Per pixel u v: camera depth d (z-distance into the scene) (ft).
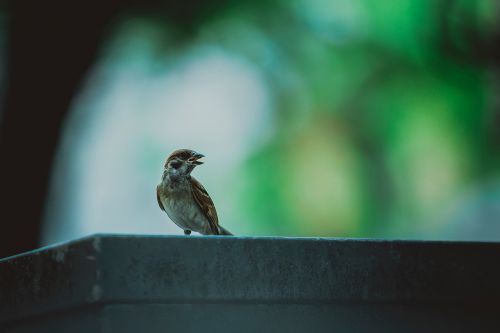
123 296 12.97
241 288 13.71
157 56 53.16
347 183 65.57
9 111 43.65
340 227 65.92
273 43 59.57
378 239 14.75
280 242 14.03
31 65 43.45
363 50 61.05
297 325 14.10
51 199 44.83
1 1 44.32
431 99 59.67
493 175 61.57
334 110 64.13
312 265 14.24
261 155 67.56
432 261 14.98
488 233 65.92
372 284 14.57
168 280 13.24
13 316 14.47
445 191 63.62
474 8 56.80
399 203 64.85
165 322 13.23
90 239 13.08
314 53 61.72
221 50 56.44
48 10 43.29
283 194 66.80
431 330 14.96
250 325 13.78
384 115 62.44
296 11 58.70
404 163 63.52
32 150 43.45
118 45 49.34
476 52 56.80
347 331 14.42
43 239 43.91
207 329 13.46
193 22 51.37
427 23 58.03
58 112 44.24
